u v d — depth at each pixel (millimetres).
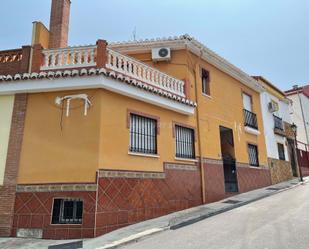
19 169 9438
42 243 8023
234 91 17844
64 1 13688
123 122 10250
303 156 27625
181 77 13844
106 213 8898
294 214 9422
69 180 9062
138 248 7074
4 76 9977
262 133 20250
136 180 10180
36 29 12273
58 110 9773
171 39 13961
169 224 9375
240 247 6289
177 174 12031
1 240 8383
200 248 6500
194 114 13805
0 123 9992
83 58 10422
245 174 16969
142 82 11328
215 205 12594
